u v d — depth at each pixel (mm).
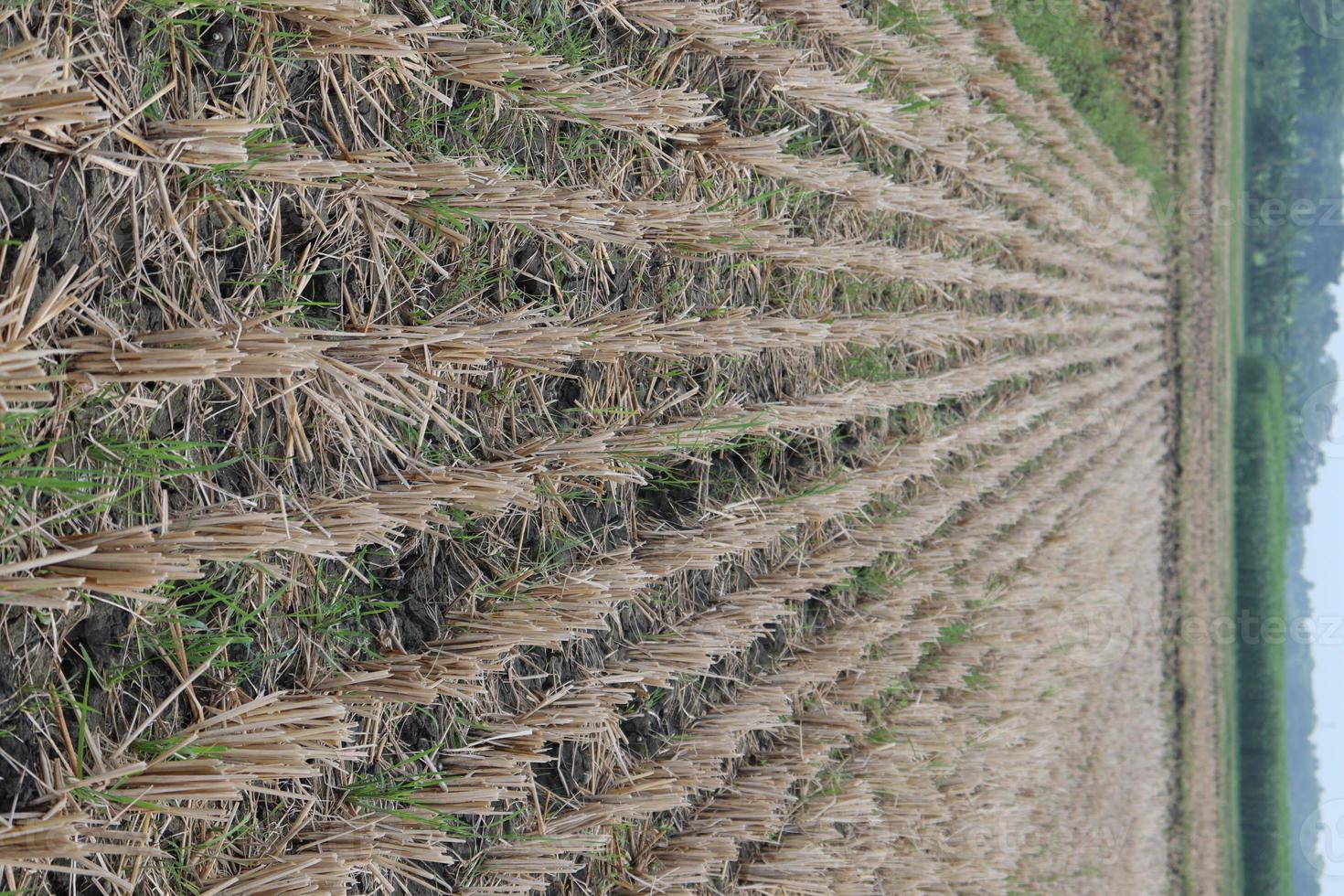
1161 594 10148
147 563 1205
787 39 3266
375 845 1672
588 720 2100
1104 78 8375
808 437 3242
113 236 1344
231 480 1537
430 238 1874
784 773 2906
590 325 2244
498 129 2033
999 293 5281
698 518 2635
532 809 2113
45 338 1238
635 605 2451
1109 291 7812
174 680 1433
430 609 1893
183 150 1394
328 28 1609
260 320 1486
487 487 1842
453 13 1909
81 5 1287
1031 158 5625
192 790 1294
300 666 1646
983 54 5254
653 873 2449
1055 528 6254
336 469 1710
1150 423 9500
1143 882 7992
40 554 1209
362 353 1677
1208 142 11305
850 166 3387
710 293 2736
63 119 1174
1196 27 10891
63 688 1266
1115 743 7473
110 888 1307
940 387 4012
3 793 1183
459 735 1927
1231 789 12898
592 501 2303
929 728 3777
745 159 2775
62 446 1270
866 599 3596
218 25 1503
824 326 3010
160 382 1397
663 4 2449
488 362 1987
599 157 2318
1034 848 5355
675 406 2594
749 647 2984
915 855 3816
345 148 1692
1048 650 5676
